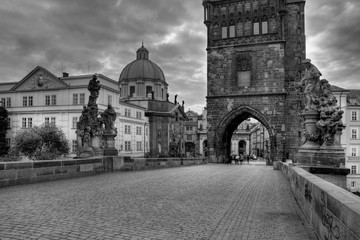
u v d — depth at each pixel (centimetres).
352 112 6969
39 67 7662
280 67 5131
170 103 6419
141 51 11369
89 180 1953
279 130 5081
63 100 7444
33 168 1756
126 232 800
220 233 821
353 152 6938
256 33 5297
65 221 883
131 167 2898
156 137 5962
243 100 5272
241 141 15062
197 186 1761
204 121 14412
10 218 902
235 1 5375
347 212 523
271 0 5219
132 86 10738
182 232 819
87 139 2647
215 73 5428
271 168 4019
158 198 1309
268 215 1035
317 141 1805
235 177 2433
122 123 8238
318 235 767
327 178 1606
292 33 5331
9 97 7900
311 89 1834
